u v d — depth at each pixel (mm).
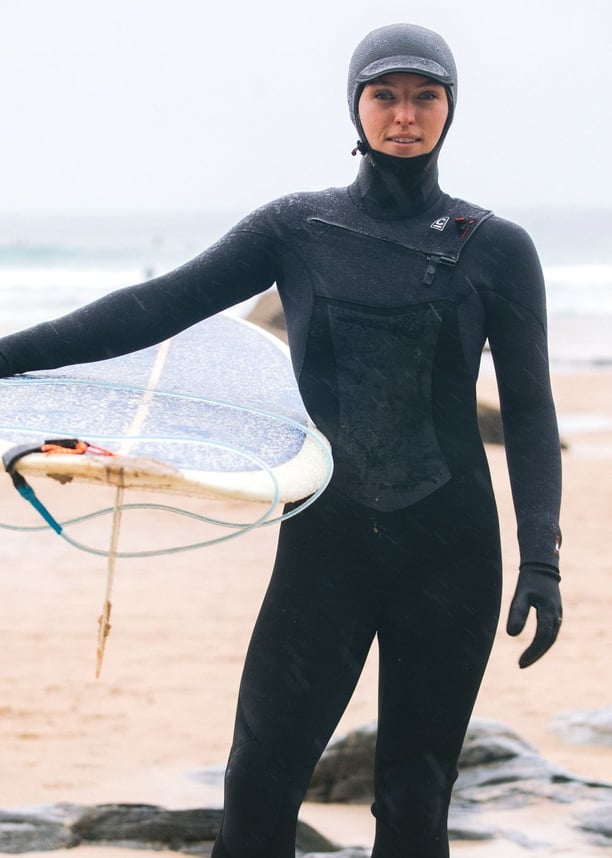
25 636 12914
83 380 4910
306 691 4332
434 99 4578
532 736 9820
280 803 4324
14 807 7398
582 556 16734
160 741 9750
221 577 15578
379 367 4516
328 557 4422
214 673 11758
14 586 15000
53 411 4602
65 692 11102
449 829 6949
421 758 4469
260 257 4703
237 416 4668
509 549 17016
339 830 7168
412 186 4664
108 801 8086
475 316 4566
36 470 3902
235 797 4328
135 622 13547
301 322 4609
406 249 4602
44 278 75438
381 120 4566
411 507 4434
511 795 7430
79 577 15492
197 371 5082
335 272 4598
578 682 11406
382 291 4543
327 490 4453
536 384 4594
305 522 4469
